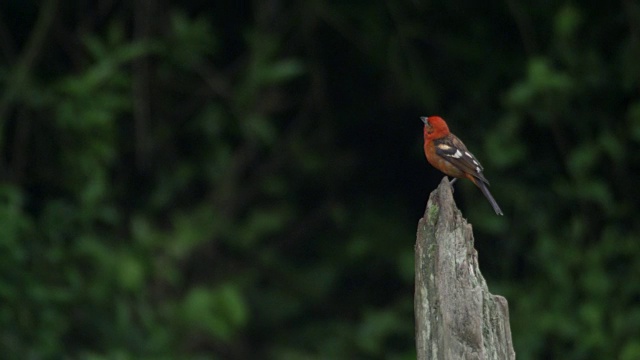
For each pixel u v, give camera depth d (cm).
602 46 1612
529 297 1598
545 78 1491
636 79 1570
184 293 1725
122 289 1558
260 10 1662
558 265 1591
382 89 1753
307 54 1702
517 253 1672
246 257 1780
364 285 1812
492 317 648
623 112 1622
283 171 1766
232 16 1708
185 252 1636
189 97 1652
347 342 1717
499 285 1631
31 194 1594
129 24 1622
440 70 1697
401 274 1709
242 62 1697
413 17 1636
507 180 1647
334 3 1639
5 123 1555
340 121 1783
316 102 1727
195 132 1672
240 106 1608
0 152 1543
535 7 1595
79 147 1520
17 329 1511
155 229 1652
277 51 1683
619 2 1588
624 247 1592
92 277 1547
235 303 1550
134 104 1581
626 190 1636
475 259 661
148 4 1579
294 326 1797
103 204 1588
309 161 1753
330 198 1789
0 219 1437
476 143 1664
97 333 1562
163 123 1642
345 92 1767
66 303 1543
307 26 1658
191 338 1741
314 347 1759
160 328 1559
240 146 1734
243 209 1767
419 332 668
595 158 1570
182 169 1662
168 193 1655
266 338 1797
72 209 1530
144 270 1555
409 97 1692
